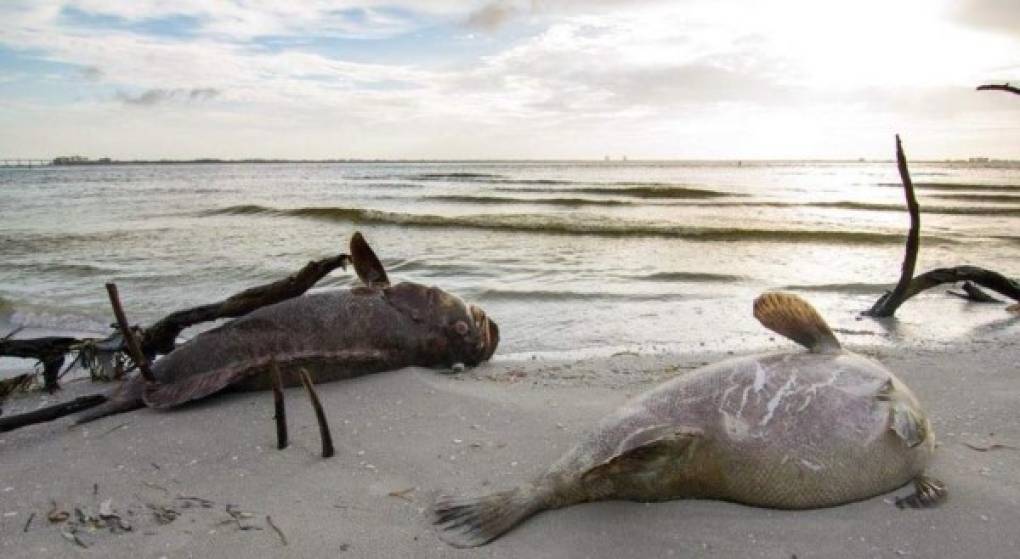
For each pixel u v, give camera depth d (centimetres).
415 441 268
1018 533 201
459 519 211
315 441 270
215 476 244
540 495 216
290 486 235
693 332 455
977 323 460
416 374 345
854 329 444
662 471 212
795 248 819
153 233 973
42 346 348
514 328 474
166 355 349
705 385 230
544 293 565
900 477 221
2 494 234
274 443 269
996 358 362
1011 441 259
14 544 203
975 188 2180
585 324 480
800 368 232
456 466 248
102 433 285
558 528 209
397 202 1616
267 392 328
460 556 196
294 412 300
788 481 210
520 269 677
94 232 985
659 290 581
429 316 361
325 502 224
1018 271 661
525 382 340
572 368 364
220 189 2422
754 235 907
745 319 486
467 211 1351
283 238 914
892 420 219
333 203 1588
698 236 916
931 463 242
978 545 196
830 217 1173
